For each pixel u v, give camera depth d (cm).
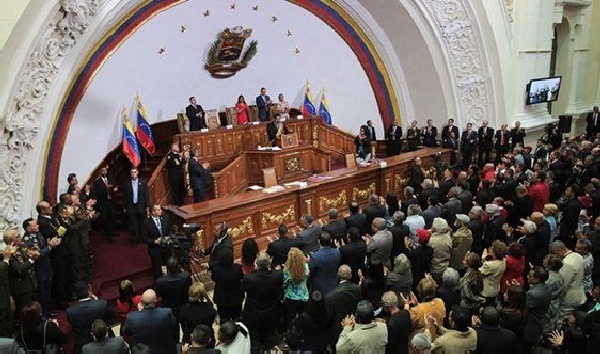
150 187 1105
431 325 507
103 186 1030
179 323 566
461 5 1541
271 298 592
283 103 1548
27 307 500
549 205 819
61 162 1057
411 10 1515
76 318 529
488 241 808
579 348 522
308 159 1447
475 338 452
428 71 1639
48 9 830
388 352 498
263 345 600
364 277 690
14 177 838
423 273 683
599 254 734
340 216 1136
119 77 1193
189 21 1303
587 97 2097
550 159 1252
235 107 1476
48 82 873
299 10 1517
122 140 1198
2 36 769
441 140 1571
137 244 1013
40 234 720
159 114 1338
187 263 822
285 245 705
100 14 947
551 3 1705
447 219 831
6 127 806
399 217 733
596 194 920
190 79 1391
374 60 1683
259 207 982
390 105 1744
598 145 1320
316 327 530
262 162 1359
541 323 569
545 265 616
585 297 650
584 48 2020
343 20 1597
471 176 1136
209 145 1387
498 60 1614
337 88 1706
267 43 1521
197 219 877
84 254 808
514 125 1677
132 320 498
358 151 1459
